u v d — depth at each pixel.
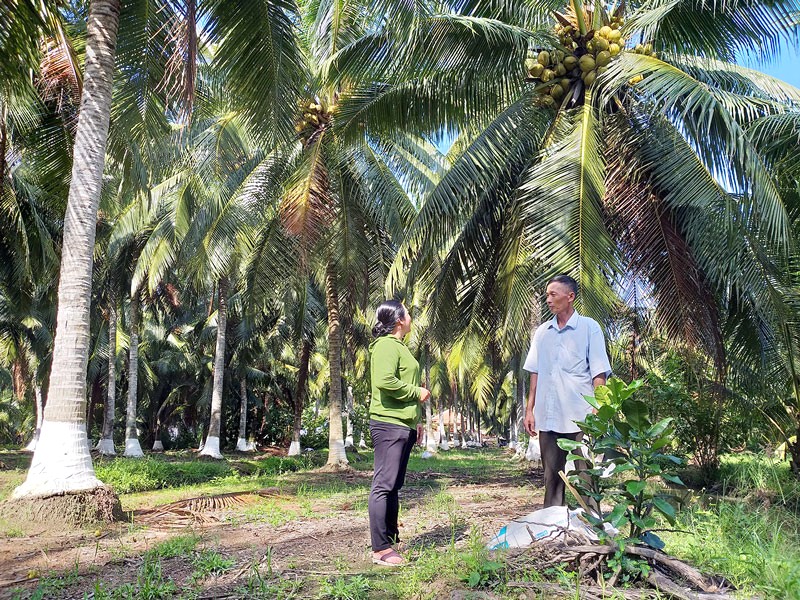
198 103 10.84
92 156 7.02
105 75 7.18
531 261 9.41
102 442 21.50
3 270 17.14
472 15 10.31
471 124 10.89
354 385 32.44
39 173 11.45
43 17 7.68
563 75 9.44
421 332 20.00
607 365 4.13
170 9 8.05
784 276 8.40
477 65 9.60
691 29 9.44
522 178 10.15
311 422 38.22
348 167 14.65
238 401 36.06
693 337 8.83
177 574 3.80
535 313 11.95
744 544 3.73
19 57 7.83
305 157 13.33
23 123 10.42
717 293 9.17
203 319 32.84
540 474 12.83
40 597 3.31
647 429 3.37
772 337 8.84
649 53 9.18
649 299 9.45
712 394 8.99
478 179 9.57
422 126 10.58
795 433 8.83
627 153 9.19
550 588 2.98
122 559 4.29
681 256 9.01
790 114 7.98
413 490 9.94
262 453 31.19
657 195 9.18
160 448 34.69
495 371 15.82
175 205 17.58
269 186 14.63
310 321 24.20
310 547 4.60
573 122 9.03
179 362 32.66
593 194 8.09
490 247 11.27
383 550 3.95
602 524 3.37
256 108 9.09
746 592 2.95
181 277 24.97
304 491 9.37
